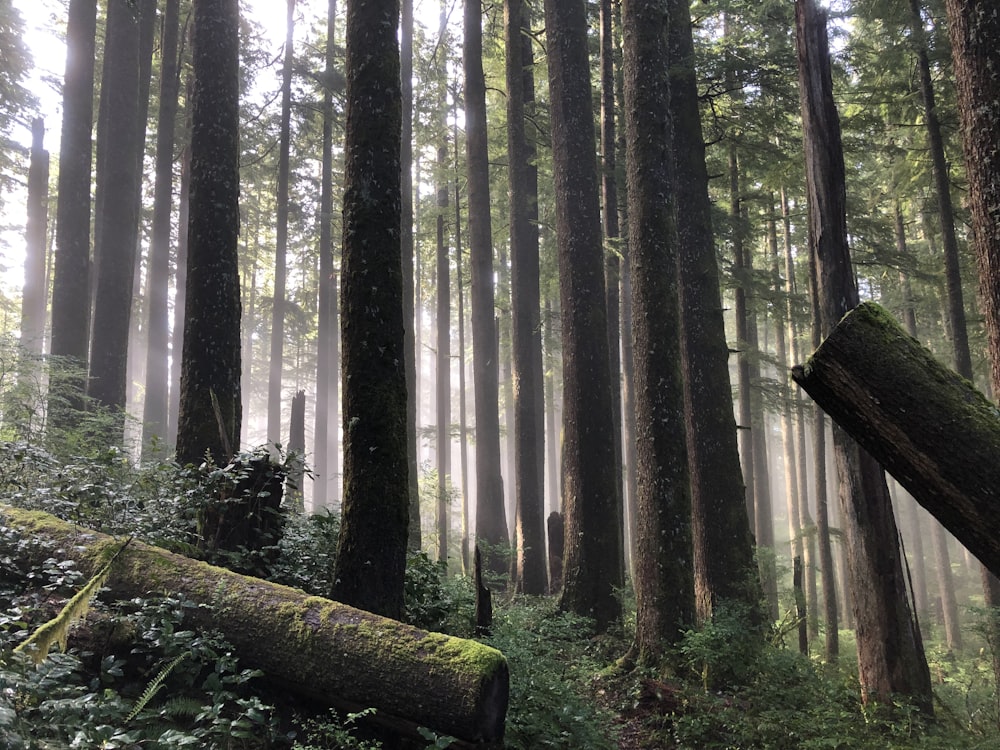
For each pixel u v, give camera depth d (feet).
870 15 40.86
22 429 24.68
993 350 14.55
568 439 32.83
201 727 12.20
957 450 6.70
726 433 31.99
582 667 24.67
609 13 43.65
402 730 12.92
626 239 43.29
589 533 31.55
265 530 19.17
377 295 17.53
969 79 14.90
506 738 15.33
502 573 48.88
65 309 38.32
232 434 22.36
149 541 16.80
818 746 18.52
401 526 17.07
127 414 34.83
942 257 54.49
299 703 13.60
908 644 22.58
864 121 46.09
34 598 13.70
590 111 35.40
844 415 7.44
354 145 18.17
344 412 17.43
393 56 18.67
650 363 26.35
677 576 25.13
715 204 53.93
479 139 54.49
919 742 19.21
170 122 54.03
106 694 11.47
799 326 66.74
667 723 20.94
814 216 24.07
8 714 9.06
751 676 23.45
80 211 39.45
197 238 22.81
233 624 13.65
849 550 23.90
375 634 13.21
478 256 54.39
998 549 6.61
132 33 41.68
